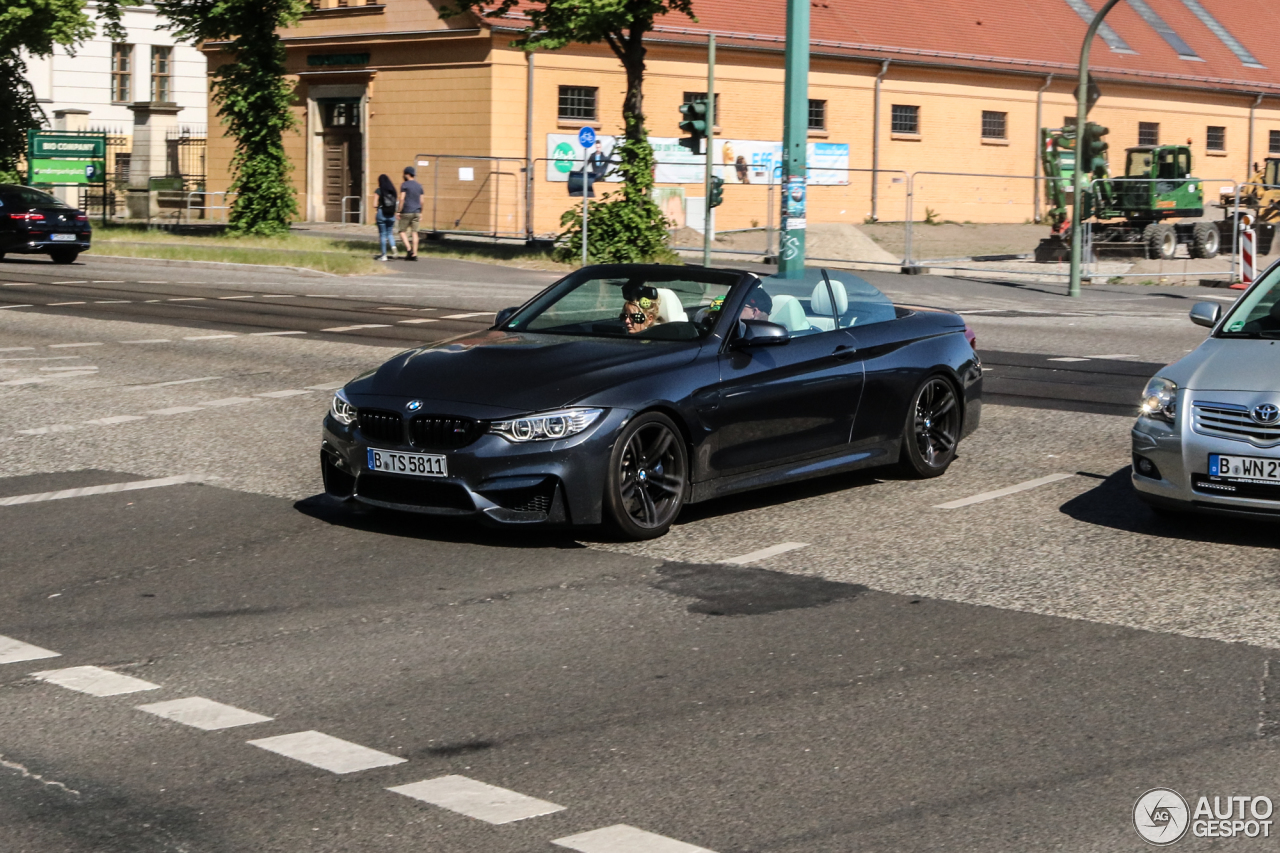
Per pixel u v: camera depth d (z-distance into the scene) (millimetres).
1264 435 7430
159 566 7176
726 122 42812
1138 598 6668
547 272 29625
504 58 38781
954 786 4488
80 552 7434
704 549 7574
